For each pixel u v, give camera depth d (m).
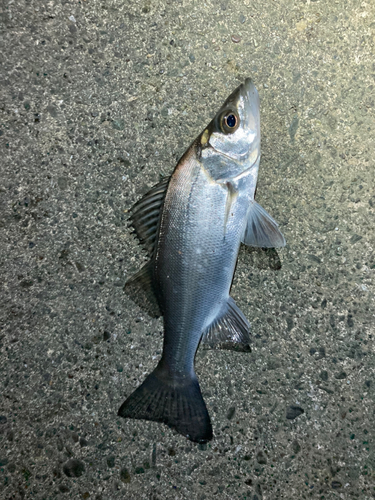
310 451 0.34
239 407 0.34
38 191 0.34
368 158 0.36
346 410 0.34
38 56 0.34
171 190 0.30
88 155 0.34
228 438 0.34
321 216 0.36
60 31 0.34
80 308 0.34
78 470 0.33
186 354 0.31
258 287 0.35
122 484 0.33
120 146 0.35
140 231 0.32
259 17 0.36
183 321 0.30
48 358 0.34
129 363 0.34
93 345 0.34
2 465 0.33
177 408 0.31
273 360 0.35
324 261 0.35
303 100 0.36
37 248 0.34
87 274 0.34
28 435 0.33
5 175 0.34
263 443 0.34
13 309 0.34
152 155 0.35
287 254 0.35
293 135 0.36
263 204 0.35
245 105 0.30
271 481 0.34
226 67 0.35
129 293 0.32
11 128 0.34
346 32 0.36
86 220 0.34
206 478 0.33
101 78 0.35
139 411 0.31
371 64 0.36
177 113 0.35
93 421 0.33
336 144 0.36
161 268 0.30
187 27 0.35
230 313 0.31
